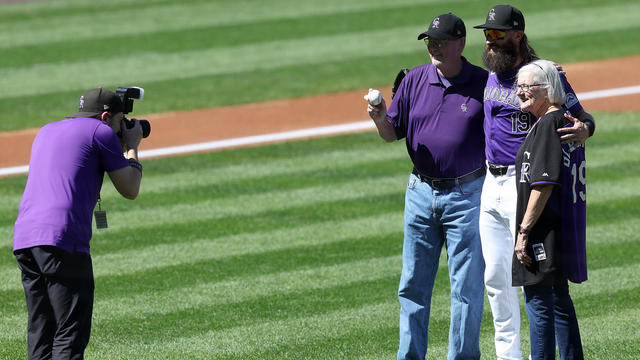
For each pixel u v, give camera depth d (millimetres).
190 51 58875
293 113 45438
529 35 61375
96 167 16422
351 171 35531
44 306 16297
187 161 37531
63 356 15672
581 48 57844
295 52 58281
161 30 64438
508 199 17078
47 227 15773
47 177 16109
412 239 18000
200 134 42000
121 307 22359
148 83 51656
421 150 17547
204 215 30219
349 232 28297
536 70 16047
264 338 20328
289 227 28859
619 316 21219
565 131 15805
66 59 57062
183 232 28453
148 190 33344
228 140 40844
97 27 65562
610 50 57125
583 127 15961
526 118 16812
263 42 60969
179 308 22266
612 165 35344
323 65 55031
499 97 17047
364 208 30828
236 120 44375
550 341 16219
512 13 16828
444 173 17375
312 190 33031
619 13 67375
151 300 22828
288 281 24109
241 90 50156
